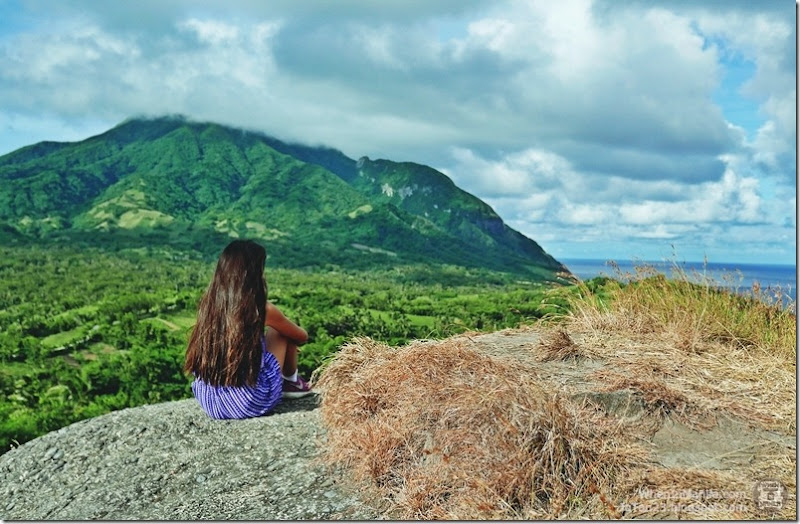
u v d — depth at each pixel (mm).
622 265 6543
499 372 4211
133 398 31375
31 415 27891
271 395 4766
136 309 70438
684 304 5992
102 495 4059
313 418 4684
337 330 44219
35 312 79562
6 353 55594
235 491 3828
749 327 5621
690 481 3268
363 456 3818
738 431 3793
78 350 58250
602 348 5188
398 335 39812
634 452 3502
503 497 3250
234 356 4598
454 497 3359
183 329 63062
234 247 4746
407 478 3578
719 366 4805
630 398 3963
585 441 3498
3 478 4625
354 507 3477
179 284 112438
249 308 4641
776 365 4797
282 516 3455
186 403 5191
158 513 3707
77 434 4930
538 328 6109
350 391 4449
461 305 52969
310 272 152250
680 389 4273
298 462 4051
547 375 4473
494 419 3553
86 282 108375
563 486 3289
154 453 4445
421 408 3891
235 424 4672
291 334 4973
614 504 3164
